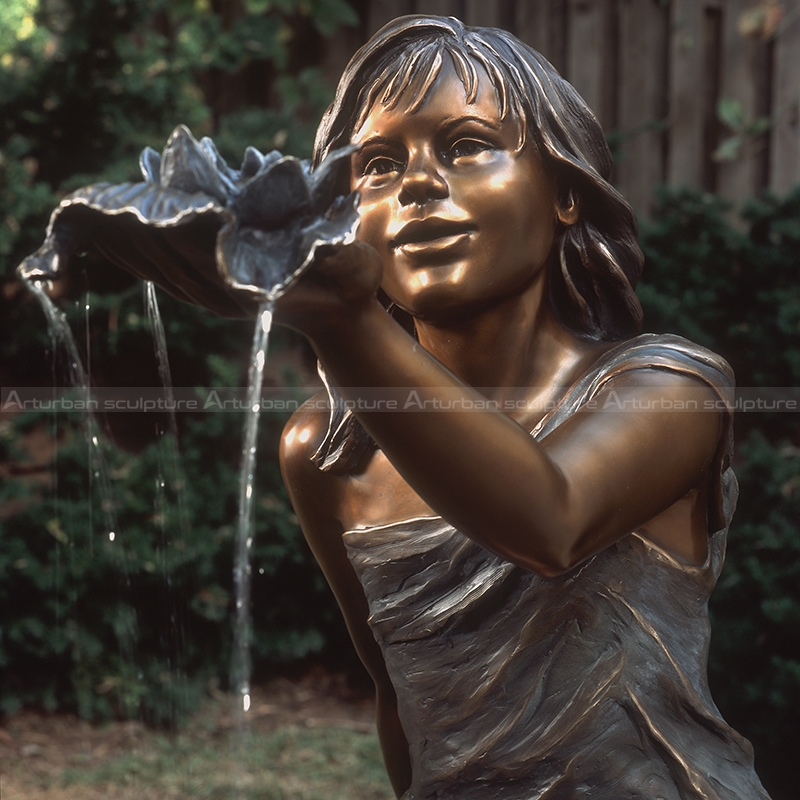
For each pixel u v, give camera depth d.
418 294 2.05
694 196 7.18
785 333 6.63
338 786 5.61
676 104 8.53
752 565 5.41
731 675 5.40
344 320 1.57
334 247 1.48
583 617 2.09
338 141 2.21
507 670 2.12
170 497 6.45
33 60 7.30
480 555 2.15
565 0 8.64
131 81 7.33
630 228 2.28
